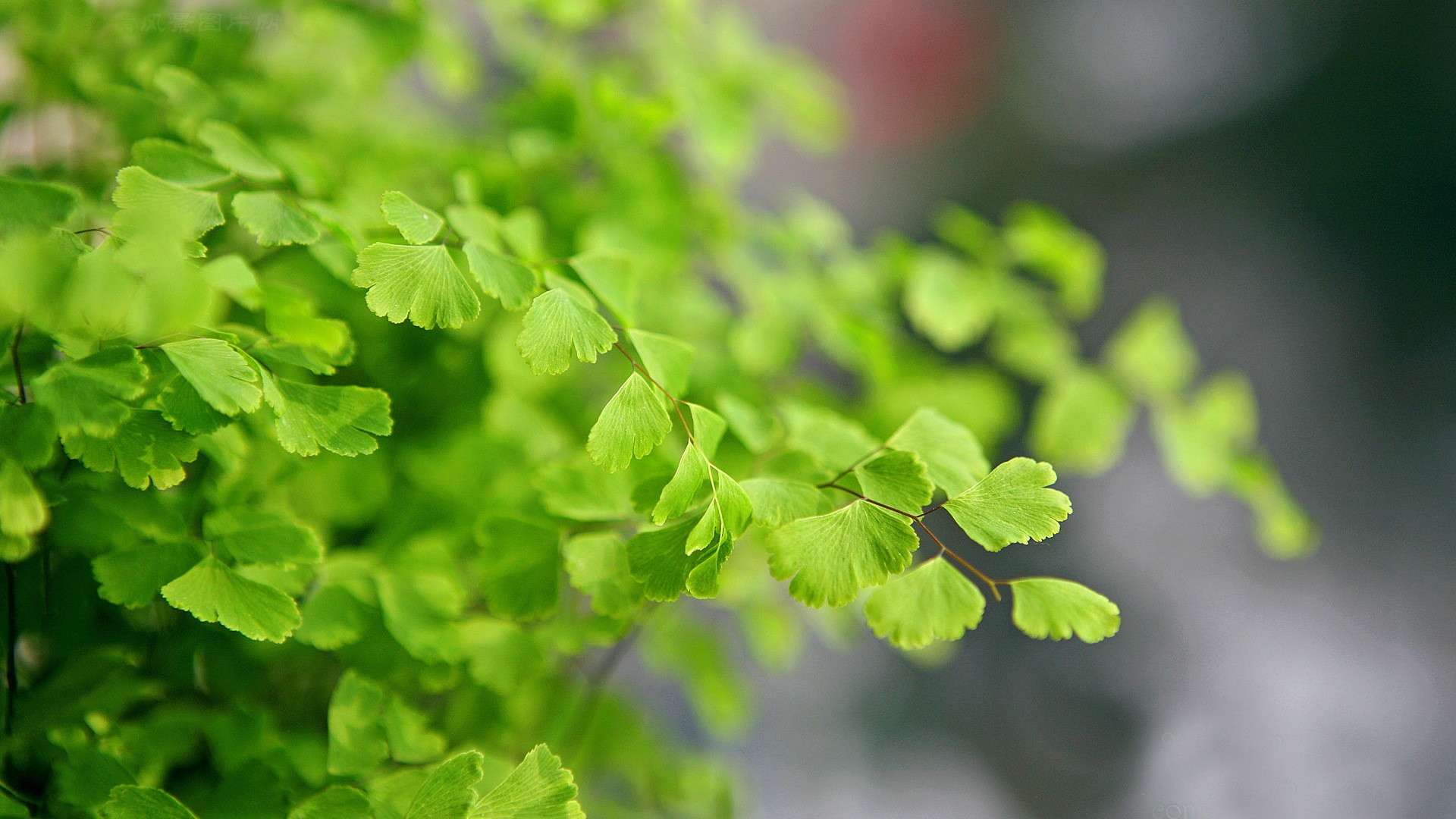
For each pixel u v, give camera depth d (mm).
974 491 417
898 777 906
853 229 1187
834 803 867
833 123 560
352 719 432
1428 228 1035
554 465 443
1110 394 505
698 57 521
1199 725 903
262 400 423
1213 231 1124
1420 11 1061
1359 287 1054
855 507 416
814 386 500
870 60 1233
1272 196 1113
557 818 417
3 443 407
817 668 940
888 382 487
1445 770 900
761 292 491
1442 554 973
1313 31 1117
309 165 449
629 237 475
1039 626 414
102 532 423
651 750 510
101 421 406
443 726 461
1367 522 994
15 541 409
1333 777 886
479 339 472
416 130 508
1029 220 517
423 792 417
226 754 434
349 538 465
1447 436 998
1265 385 1048
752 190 1145
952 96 1236
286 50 497
